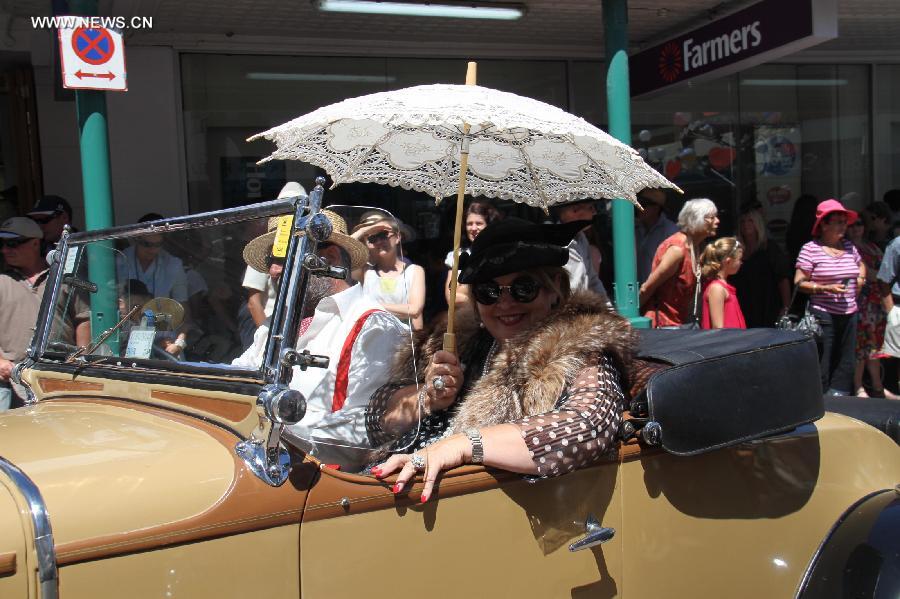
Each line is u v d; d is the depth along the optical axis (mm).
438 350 2598
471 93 2350
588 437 2020
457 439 1912
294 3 5895
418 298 2727
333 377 1982
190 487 1621
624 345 2281
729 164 8805
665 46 6766
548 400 2186
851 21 7578
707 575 2295
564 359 2209
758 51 5770
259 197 7148
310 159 2879
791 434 2484
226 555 1615
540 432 1979
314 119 2264
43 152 6570
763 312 7398
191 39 6719
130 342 2283
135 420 1981
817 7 5281
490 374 2357
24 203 6781
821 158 9148
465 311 2705
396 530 1808
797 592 2377
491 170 3109
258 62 7051
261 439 1690
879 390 7172
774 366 2373
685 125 8609
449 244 6691
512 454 1923
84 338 2424
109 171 4512
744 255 7516
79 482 1590
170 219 2164
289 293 1733
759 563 2373
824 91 9086
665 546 2225
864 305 7070
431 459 1844
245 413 1787
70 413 2098
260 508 1643
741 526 2348
